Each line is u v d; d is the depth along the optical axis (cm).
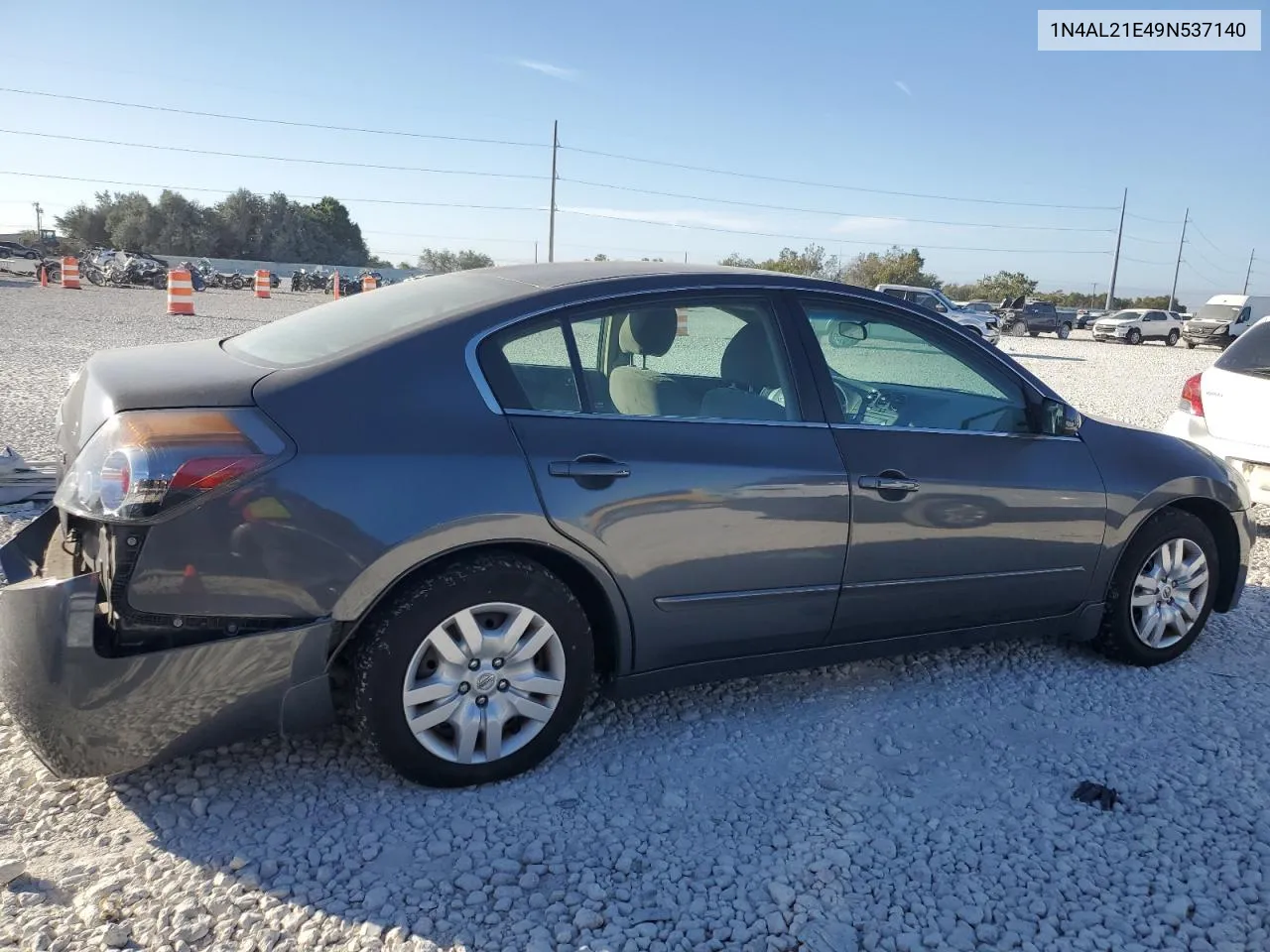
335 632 272
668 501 306
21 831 268
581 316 314
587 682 311
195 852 262
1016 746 345
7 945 223
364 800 290
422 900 247
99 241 8694
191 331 1764
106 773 259
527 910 246
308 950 228
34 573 285
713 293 337
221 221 8606
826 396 345
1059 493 379
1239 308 3759
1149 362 2819
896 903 255
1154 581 414
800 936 241
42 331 1642
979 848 281
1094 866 275
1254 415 634
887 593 352
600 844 275
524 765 305
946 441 362
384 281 4828
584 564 297
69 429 295
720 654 334
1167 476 405
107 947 224
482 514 277
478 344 295
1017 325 4312
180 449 250
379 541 266
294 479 259
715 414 326
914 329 371
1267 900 262
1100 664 423
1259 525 689
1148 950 242
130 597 247
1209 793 316
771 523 323
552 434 295
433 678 286
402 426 276
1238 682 411
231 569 254
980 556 366
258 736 272
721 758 327
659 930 241
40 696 244
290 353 303
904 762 330
